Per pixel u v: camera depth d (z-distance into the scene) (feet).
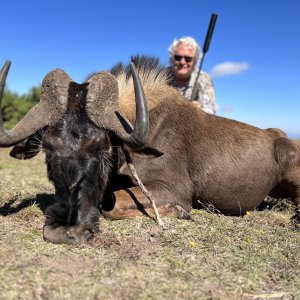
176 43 7.28
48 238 3.43
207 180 5.04
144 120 3.60
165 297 2.67
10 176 6.97
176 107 5.08
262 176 5.30
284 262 3.43
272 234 4.21
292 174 5.45
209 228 4.18
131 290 2.71
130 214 4.42
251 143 5.29
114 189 4.72
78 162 3.52
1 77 3.48
